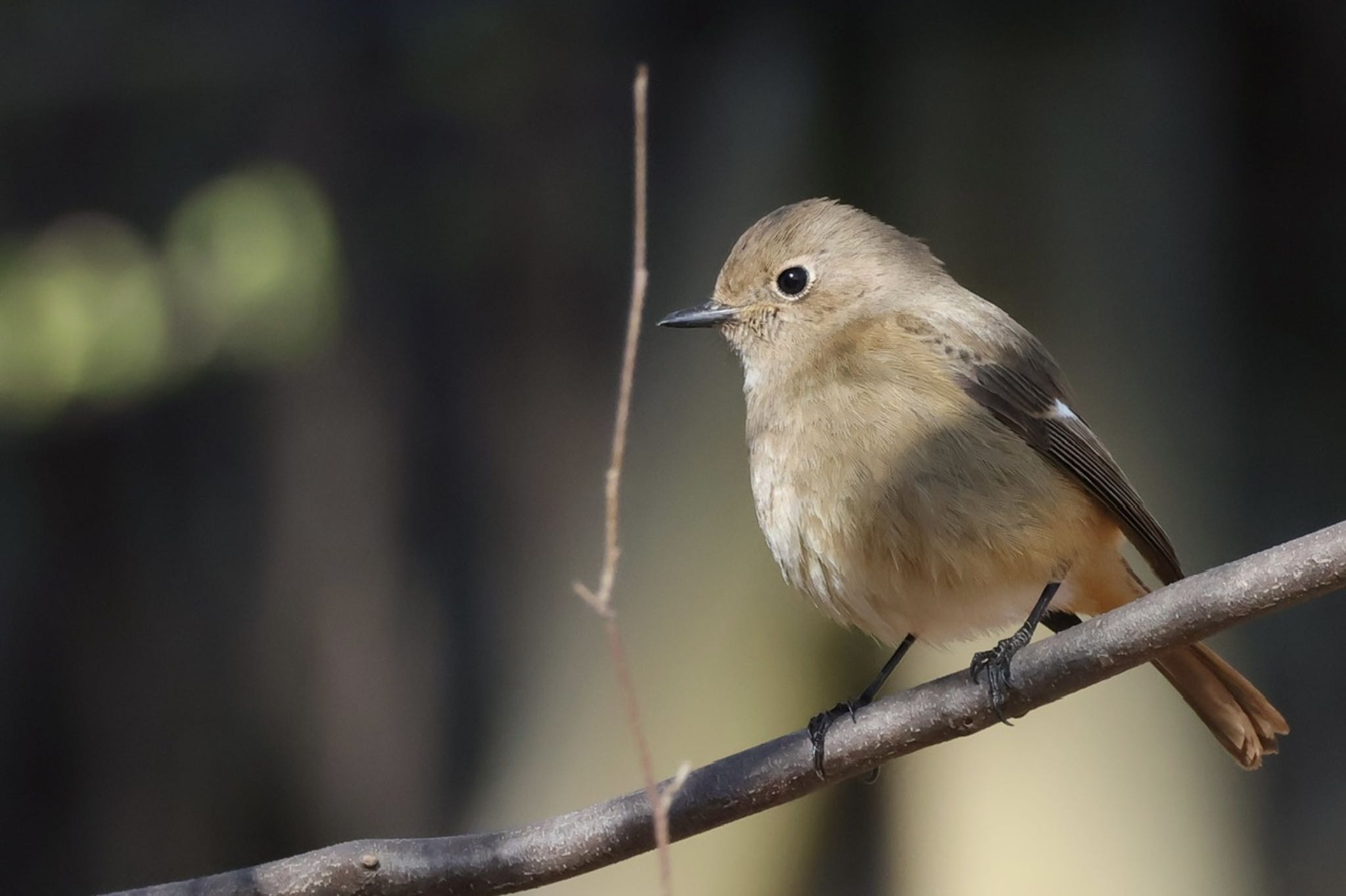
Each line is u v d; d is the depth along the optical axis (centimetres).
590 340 1339
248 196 1284
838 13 1238
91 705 1420
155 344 1278
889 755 641
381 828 1360
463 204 1354
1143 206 1187
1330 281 1391
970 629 754
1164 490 1130
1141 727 1061
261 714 1396
